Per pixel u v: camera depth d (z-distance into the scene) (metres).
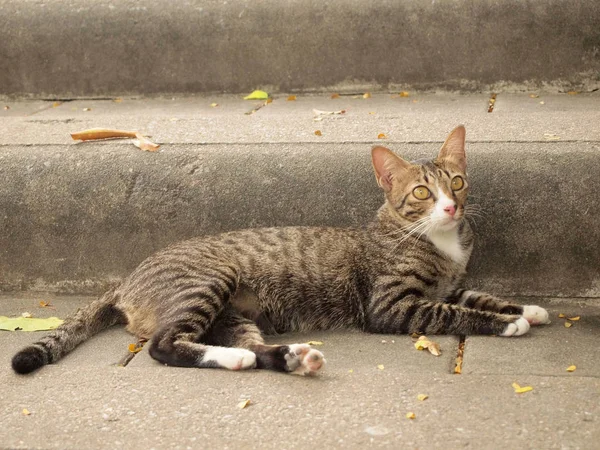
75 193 1.65
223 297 1.50
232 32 1.93
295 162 1.61
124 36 1.96
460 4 1.87
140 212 1.64
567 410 1.30
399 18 1.89
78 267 1.67
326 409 1.33
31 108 1.95
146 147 1.65
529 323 1.51
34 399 1.37
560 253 1.57
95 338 1.53
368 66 1.92
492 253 1.59
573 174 1.56
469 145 1.59
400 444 1.27
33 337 1.54
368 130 1.68
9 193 1.66
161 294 1.50
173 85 1.97
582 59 1.86
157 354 1.44
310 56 1.93
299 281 1.55
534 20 1.85
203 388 1.38
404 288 1.53
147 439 1.29
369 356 1.46
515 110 1.76
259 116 1.78
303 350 1.40
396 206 1.55
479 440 1.27
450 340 1.48
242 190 1.62
